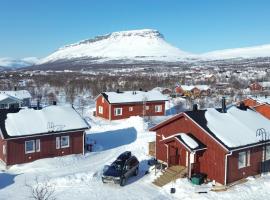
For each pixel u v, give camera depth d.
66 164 31.53
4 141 31.20
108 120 55.97
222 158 25.17
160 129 30.14
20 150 31.30
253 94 95.31
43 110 35.16
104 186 25.98
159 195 24.34
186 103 77.88
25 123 32.53
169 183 25.88
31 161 31.88
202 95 95.06
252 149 26.98
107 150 36.47
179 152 27.83
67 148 33.75
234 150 24.91
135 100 58.00
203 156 26.61
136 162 28.33
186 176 26.75
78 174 27.53
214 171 25.81
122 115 56.91
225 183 25.06
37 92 94.12
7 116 33.00
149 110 59.75
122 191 25.08
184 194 24.14
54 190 25.19
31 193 24.47
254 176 27.33
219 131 26.50
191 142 26.36
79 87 107.50
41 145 32.34
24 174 28.72
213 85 125.44
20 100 62.31
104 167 29.44
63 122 34.09
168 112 64.81
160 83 131.38
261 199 23.22
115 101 56.06
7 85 113.12
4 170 30.38
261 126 29.47
